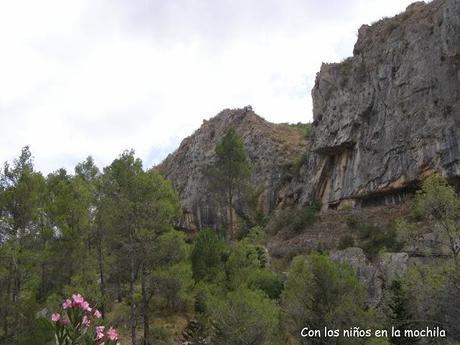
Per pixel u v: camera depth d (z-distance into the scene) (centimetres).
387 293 2248
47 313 2212
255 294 2209
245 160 5450
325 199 4575
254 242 4684
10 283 2170
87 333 651
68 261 2786
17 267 2189
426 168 3388
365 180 3991
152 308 3206
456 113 3238
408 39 3903
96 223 3036
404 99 3753
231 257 3206
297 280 2206
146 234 2555
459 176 3106
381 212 3728
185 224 6544
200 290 2983
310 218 4416
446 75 3412
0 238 2331
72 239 2767
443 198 1959
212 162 6838
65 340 641
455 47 3272
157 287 2670
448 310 1658
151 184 2650
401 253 2892
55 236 2783
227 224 5719
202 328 2548
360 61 4509
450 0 3369
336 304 2067
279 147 6450
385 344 1719
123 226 2625
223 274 3103
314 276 2131
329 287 2108
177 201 2867
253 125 7162
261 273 3150
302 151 6256
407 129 3644
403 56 3897
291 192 5241
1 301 2045
